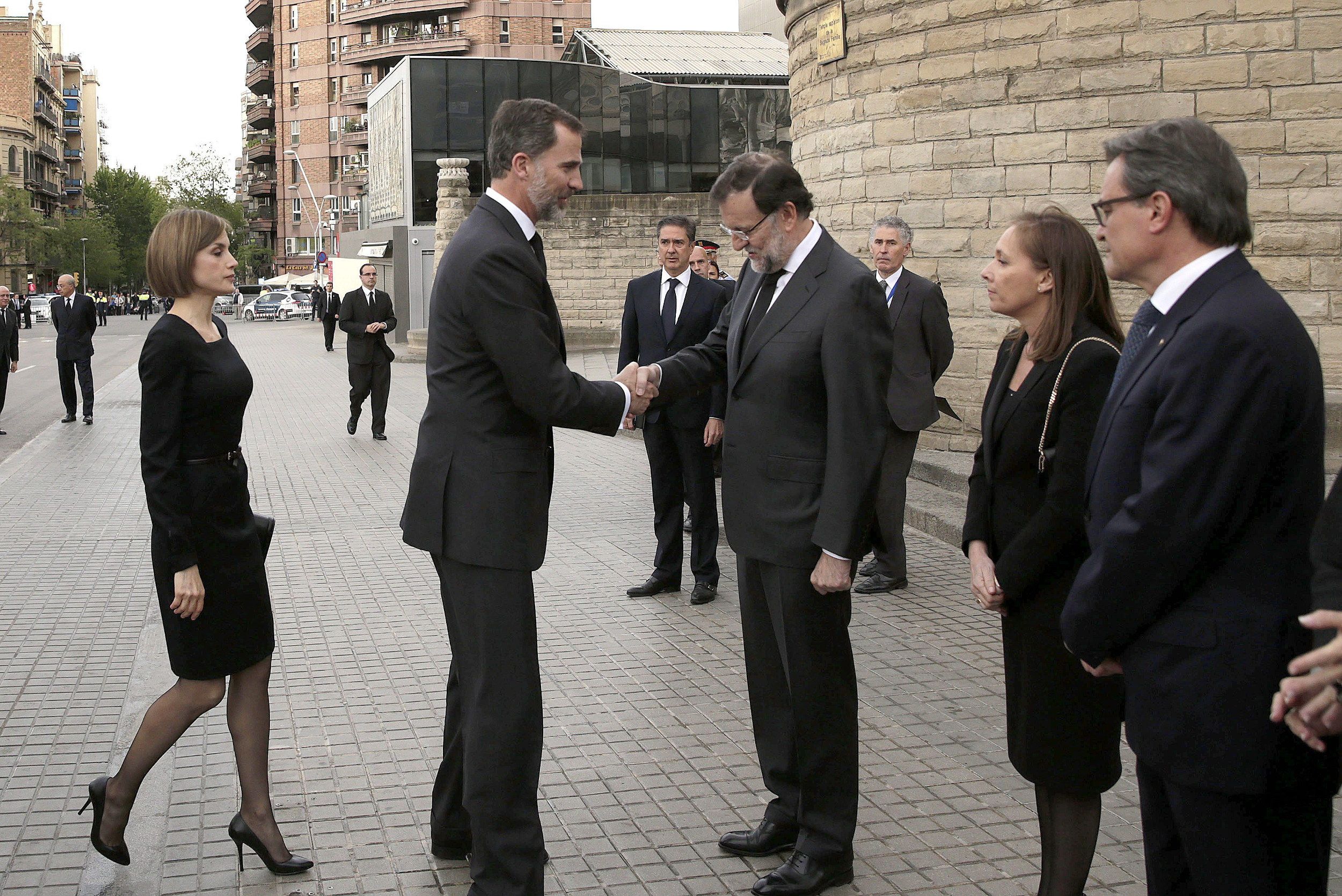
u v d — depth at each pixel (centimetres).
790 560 362
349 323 1442
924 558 789
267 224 9694
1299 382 226
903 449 695
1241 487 226
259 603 374
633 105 3569
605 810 418
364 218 5241
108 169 10750
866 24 1080
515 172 340
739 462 377
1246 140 884
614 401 357
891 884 362
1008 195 982
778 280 372
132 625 655
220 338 371
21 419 1708
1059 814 320
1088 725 309
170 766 459
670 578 715
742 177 358
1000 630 623
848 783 362
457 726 372
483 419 341
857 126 1102
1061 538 302
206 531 361
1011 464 320
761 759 389
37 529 918
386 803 425
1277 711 213
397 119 3688
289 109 9156
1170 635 236
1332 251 866
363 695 538
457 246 340
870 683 544
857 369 353
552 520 942
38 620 664
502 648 342
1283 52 866
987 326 998
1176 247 242
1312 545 208
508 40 8062
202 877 372
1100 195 253
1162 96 906
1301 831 236
